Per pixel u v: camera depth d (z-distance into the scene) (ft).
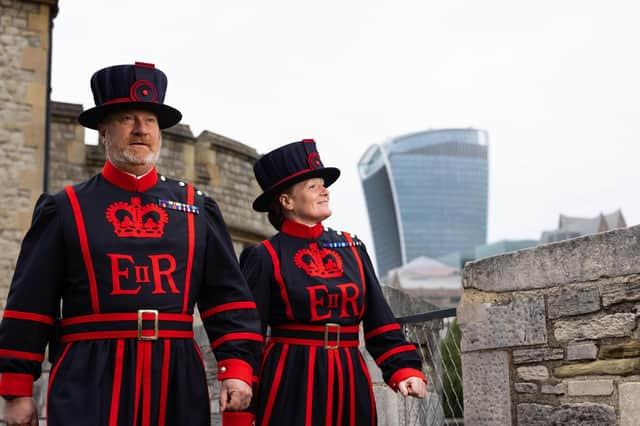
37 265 8.61
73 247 8.70
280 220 12.26
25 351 8.43
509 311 11.81
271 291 11.36
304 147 11.87
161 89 9.32
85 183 9.29
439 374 14.26
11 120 35.24
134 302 8.56
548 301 11.27
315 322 11.09
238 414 10.02
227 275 9.42
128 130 9.05
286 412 10.76
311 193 11.75
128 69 9.11
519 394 11.58
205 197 9.80
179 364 8.61
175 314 8.75
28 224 34.68
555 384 11.05
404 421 14.70
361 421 10.93
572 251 11.02
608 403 10.36
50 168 39.04
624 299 10.28
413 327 14.74
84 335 8.52
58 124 39.68
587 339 10.71
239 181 47.11
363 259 11.96
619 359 10.30
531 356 11.43
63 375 8.34
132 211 9.03
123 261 8.68
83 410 8.10
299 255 11.55
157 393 8.43
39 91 36.01
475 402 12.21
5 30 35.94
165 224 9.08
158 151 9.33
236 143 47.16
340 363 11.00
